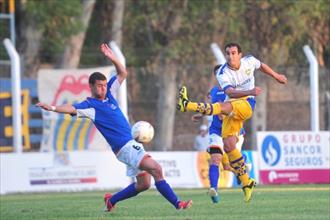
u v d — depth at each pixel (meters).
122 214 31.12
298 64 86.31
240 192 48.81
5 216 32.16
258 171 61.16
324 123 66.94
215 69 35.44
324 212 30.83
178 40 86.31
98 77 29.22
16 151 56.97
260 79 71.12
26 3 77.25
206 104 30.81
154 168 29.28
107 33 91.00
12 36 71.62
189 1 86.19
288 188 53.59
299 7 84.19
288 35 85.62
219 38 87.19
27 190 56.78
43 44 81.88
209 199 41.38
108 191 56.47
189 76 71.62
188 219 28.31
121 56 57.34
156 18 86.31
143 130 29.97
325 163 62.62
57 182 57.72
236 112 31.09
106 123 29.48
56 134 61.81
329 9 86.31
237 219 28.03
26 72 79.31
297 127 69.88
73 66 81.56
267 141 61.66
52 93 62.69
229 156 32.06
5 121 59.84
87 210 34.06
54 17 79.31
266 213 30.59
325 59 90.62
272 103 70.94
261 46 86.31
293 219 27.67
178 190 55.34
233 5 85.38
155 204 37.59
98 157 58.88
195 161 60.41
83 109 29.20
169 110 70.88
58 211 34.03
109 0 89.94
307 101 69.06
